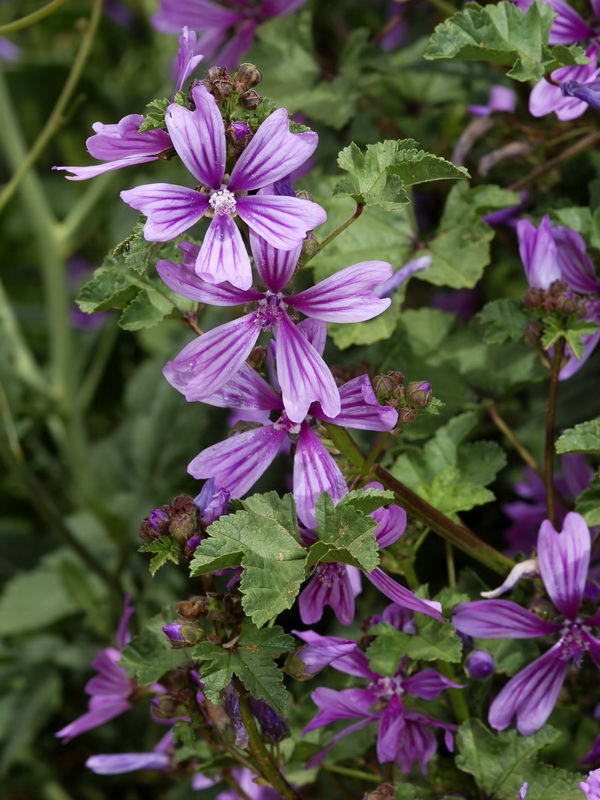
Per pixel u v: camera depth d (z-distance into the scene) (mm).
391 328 643
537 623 580
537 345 599
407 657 590
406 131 770
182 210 533
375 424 556
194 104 537
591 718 658
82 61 755
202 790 684
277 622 723
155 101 543
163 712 583
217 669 542
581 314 585
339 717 588
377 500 538
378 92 754
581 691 647
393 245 660
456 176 545
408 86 768
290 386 542
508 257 771
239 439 560
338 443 563
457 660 573
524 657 601
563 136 684
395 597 555
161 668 592
